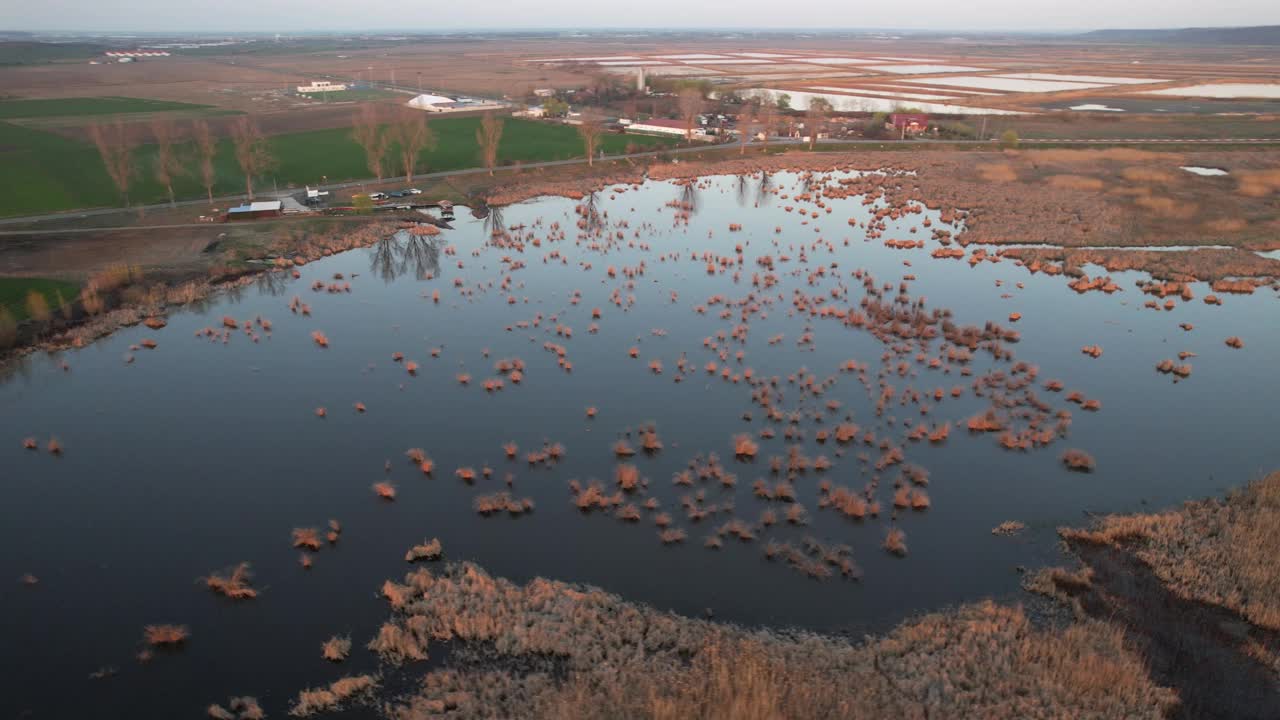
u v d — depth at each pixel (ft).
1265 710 74.28
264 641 85.56
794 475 117.19
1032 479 116.47
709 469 118.21
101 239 231.50
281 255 226.58
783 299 192.65
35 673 81.56
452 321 179.93
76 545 102.06
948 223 271.08
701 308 185.68
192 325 176.55
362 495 113.09
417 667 81.05
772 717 70.74
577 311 185.37
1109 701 74.49
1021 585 93.40
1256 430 131.44
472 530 104.78
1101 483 115.44
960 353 160.15
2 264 204.44
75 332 166.61
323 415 136.05
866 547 100.94
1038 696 75.41
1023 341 168.45
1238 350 164.04
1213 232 251.60
